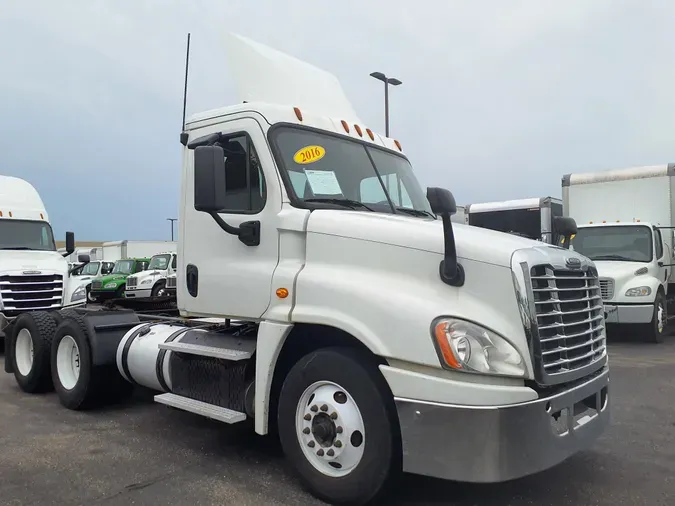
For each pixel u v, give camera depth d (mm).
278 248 4230
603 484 4215
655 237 12266
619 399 6789
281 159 4305
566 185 13852
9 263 11195
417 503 3865
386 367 3518
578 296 3947
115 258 33938
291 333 4184
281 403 4066
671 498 3973
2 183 12430
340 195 4488
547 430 3430
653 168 12781
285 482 4230
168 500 3930
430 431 3365
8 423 5812
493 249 3533
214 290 4598
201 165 3963
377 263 3824
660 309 11727
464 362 3312
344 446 3721
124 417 5996
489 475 3242
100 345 6000
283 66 5105
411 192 5156
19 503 3902
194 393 4812
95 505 3857
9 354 7516
